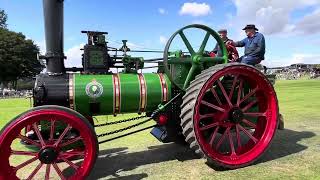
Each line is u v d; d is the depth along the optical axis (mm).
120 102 5270
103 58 5332
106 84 5207
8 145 4281
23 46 49594
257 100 5832
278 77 43125
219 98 5855
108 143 7199
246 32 6770
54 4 4996
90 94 5070
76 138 4523
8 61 48219
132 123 9727
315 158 5504
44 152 4398
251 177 4742
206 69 5504
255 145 5500
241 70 5324
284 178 4629
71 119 4402
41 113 4305
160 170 5246
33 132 4871
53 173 5387
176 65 5652
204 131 5828
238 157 5281
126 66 5629
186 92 5266
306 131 7605
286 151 5973
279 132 7574
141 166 5512
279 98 15344
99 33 5336
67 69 5402
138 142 7211
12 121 4258
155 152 6332
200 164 5473
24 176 5262
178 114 5691
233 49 6562
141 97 5391
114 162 5824
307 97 15320
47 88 4930
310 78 39969
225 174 4941
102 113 5305
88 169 4496
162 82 5586
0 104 19312
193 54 5664
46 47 5117
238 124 5492
